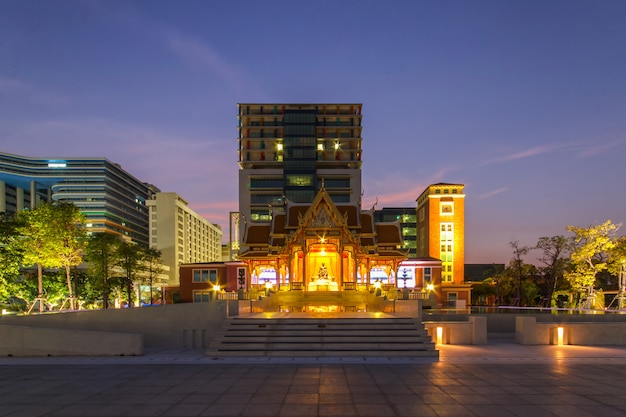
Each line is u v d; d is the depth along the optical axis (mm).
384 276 71500
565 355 27234
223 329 29969
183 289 83062
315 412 14867
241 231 91062
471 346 31812
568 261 79062
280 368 22672
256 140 143250
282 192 135375
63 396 17234
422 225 149875
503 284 96000
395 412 14867
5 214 56125
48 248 63188
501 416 14453
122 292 96062
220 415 14609
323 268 60469
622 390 17875
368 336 28375
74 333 28469
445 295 88438
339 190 139875
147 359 26250
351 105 147375
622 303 70250
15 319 32688
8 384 19500
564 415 14555
